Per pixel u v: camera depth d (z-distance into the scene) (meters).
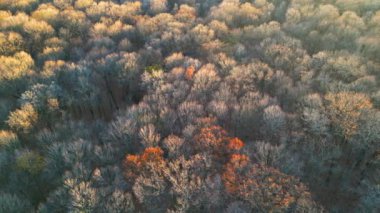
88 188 33.34
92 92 52.97
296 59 57.69
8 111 51.12
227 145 39.78
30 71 56.28
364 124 40.78
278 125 41.69
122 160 40.62
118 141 42.50
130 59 56.47
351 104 42.59
